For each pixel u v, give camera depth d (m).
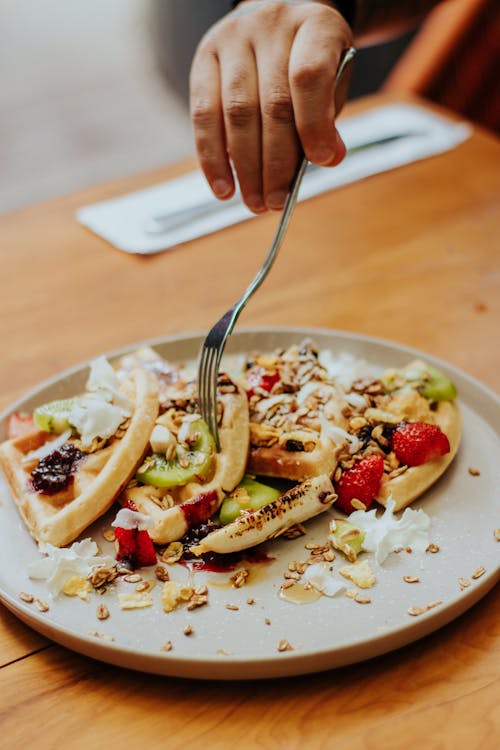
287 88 1.57
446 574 1.35
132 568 1.39
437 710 1.18
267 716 1.18
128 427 1.55
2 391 1.90
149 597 1.33
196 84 1.69
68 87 6.45
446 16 3.31
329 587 1.33
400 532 1.42
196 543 1.43
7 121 6.00
